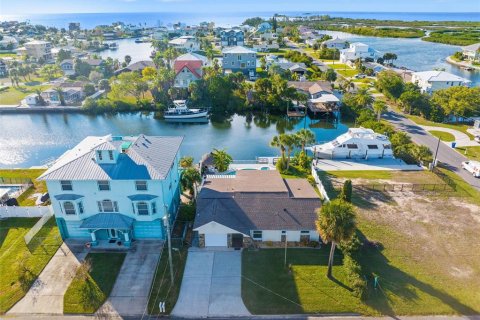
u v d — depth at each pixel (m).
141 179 34.75
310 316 28.66
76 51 177.12
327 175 53.38
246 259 35.16
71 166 35.94
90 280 32.47
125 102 94.31
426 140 66.62
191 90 94.25
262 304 29.80
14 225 40.97
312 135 57.22
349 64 144.38
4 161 63.94
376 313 28.83
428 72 104.56
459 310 29.12
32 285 31.97
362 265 34.06
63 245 37.28
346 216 28.88
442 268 33.94
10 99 100.81
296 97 89.50
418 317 28.50
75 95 99.44
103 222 36.31
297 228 36.59
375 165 57.19
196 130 79.75
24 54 160.38
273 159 59.12
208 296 30.70
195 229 35.78
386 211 43.38
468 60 150.62
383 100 94.25
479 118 77.50
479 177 52.25
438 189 48.78
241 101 93.12
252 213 37.81
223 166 52.66
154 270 33.75
